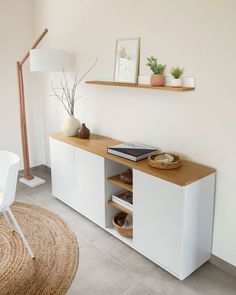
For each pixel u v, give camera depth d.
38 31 3.80
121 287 2.15
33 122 4.09
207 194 2.21
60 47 3.50
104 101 3.09
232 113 2.09
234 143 2.12
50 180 3.97
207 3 2.10
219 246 2.34
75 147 2.91
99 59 3.03
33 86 3.99
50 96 3.85
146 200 2.28
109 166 2.65
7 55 3.70
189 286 2.16
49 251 2.54
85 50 3.17
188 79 2.30
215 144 2.23
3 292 2.11
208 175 2.17
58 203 3.36
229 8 1.99
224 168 2.21
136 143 2.82
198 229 2.21
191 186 2.05
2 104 3.78
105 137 3.14
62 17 3.36
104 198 2.70
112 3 2.77
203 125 2.28
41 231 2.83
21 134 3.80
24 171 3.90
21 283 2.20
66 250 2.55
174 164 2.25
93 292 2.11
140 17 2.56
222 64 2.09
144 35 2.56
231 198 2.20
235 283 2.19
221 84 2.12
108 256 2.48
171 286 2.16
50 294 2.09
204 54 2.18
